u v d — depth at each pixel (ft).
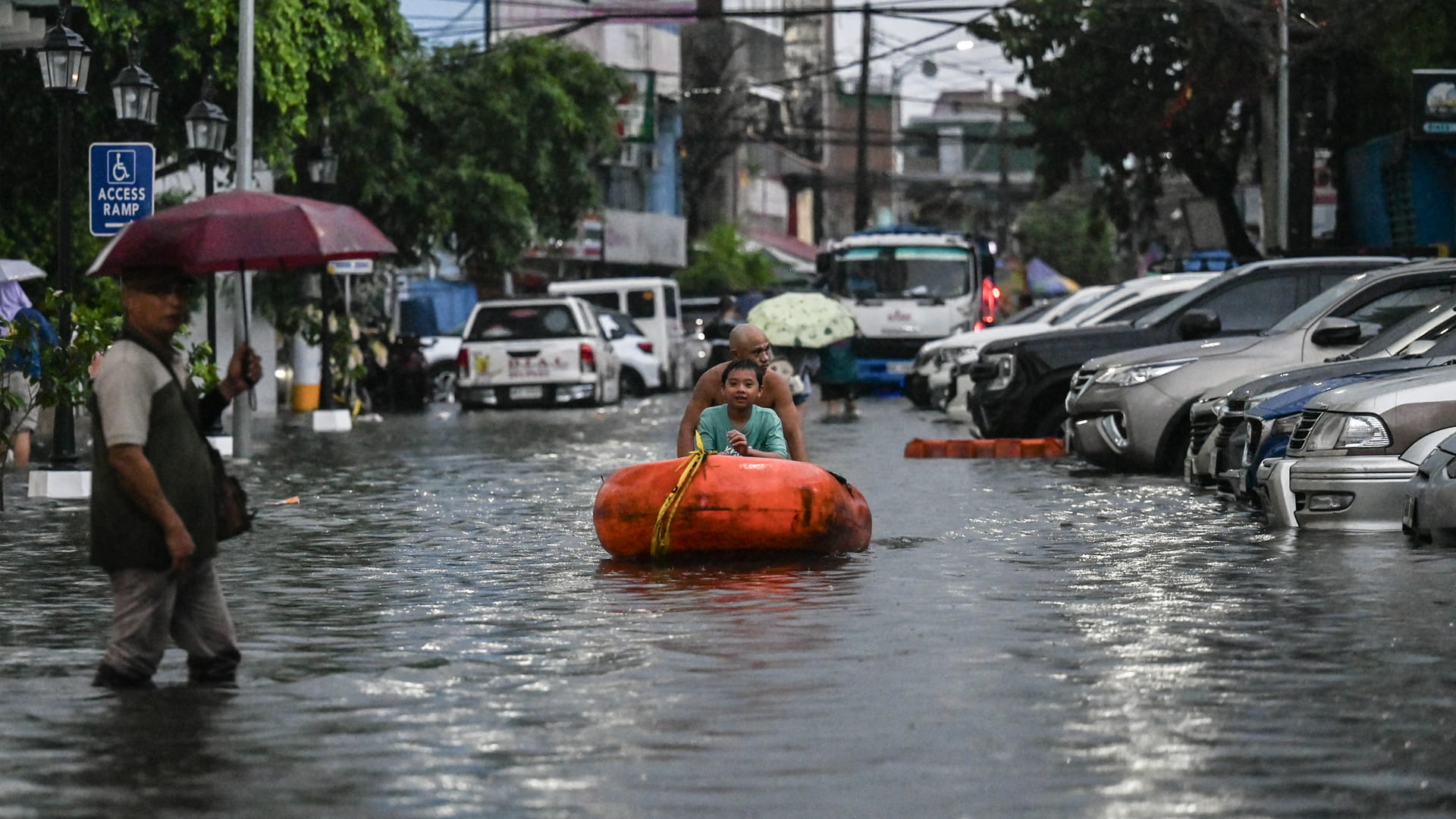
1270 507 109.09
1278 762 50.57
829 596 82.94
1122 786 47.98
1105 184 350.84
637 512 96.48
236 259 63.72
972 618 75.87
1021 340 178.40
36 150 222.07
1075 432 155.43
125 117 168.04
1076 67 315.78
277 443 217.15
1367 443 104.63
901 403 318.04
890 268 334.24
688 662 66.44
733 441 100.48
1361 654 66.69
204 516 61.87
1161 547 100.89
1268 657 66.44
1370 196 273.13
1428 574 87.66
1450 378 105.09
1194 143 323.78
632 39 554.87
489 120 353.51
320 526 119.34
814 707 58.23
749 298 476.13
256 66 222.89
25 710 59.21
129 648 62.44
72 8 214.48
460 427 256.11
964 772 49.67
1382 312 141.08
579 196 372.99
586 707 58.75
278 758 52.21
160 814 46.47
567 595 84.84
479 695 60.85
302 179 307.37
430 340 394.93
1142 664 65.26
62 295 141.28
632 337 378.94
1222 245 423.23
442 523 120.37
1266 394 116.67
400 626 76.48
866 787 48.16
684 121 618.44
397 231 338.75
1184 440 150.20
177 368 62.23
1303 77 261.85
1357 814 45.37
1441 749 51.98
